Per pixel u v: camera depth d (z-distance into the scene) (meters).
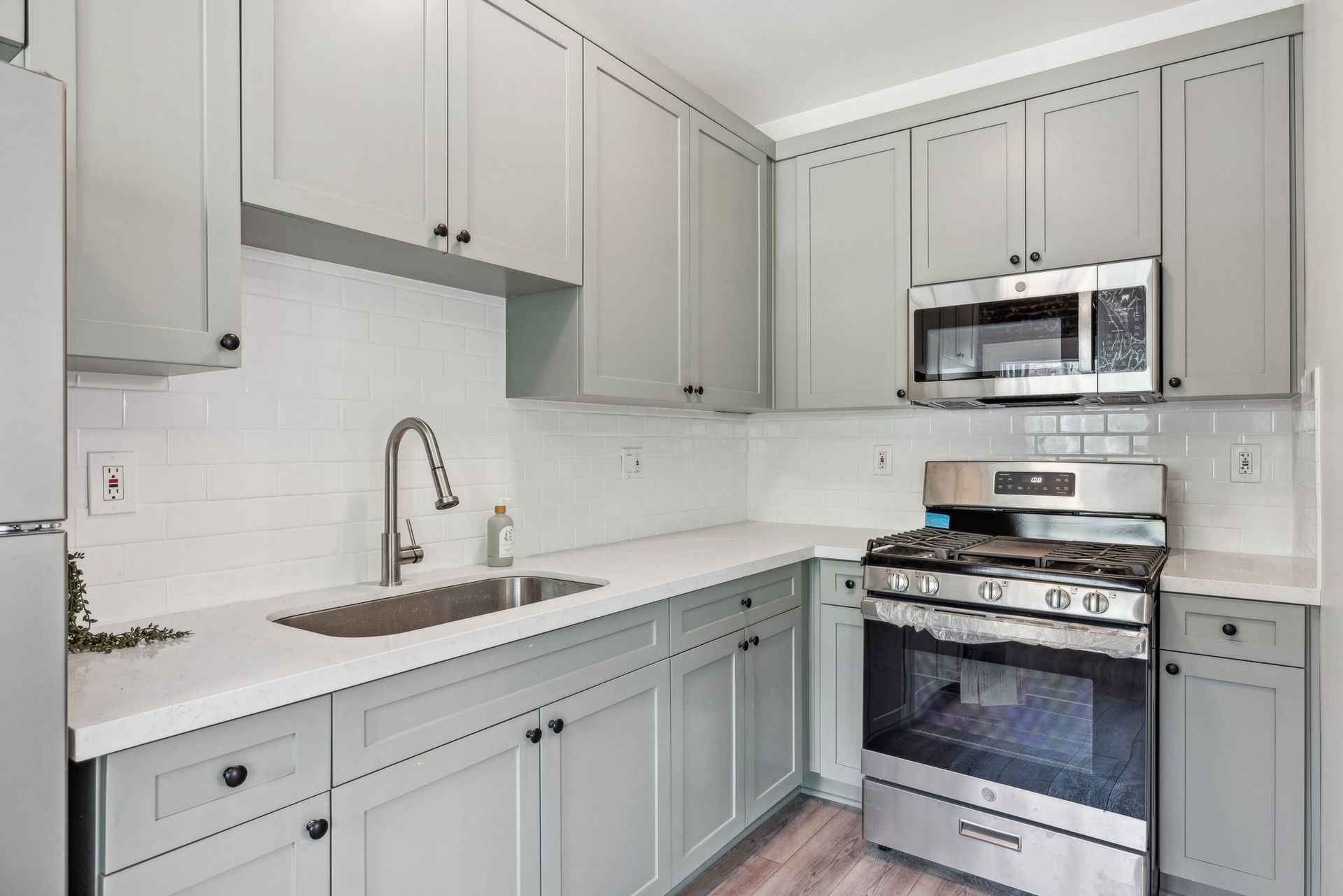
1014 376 2.31
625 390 2.11
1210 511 2.34
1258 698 1.81
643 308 2.18
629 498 2.60
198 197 1.23
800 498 3.12
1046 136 2.30
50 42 1.06
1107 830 1.83
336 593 1.67
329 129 1.41
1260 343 2.01
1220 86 2.06
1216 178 2.06
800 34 2.39
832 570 2.47
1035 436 2.62
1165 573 1.95
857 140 2.67
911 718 2.13
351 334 1.77
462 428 2.03
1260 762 1.81
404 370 1.88
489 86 1.72
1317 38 1.65
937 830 2.07
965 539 2.38
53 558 0.79
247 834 1.05
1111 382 2.15
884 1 2.21
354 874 1.18
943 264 2.48
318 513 1.71
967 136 2.44
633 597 1.71
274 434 1.63
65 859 0.81
